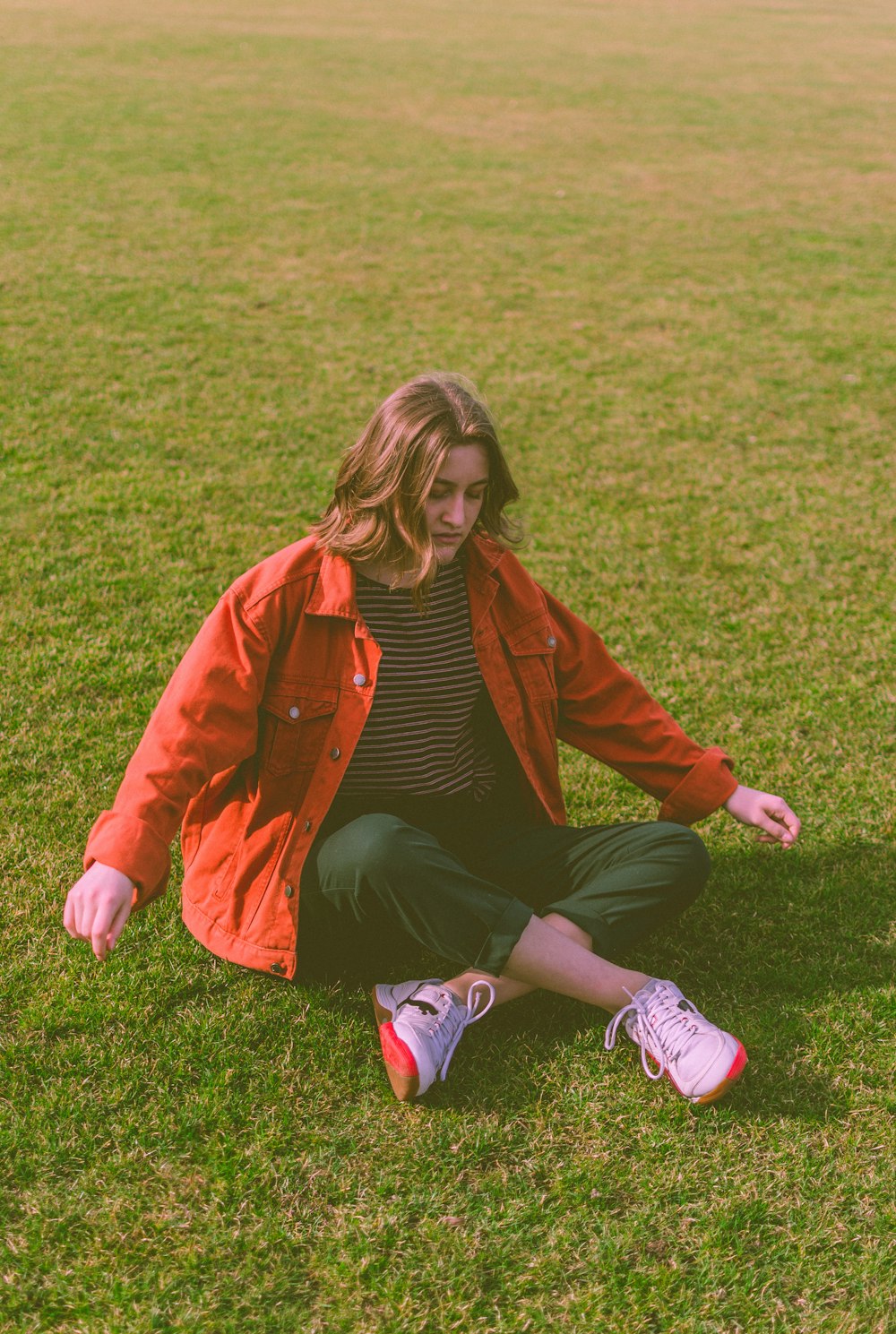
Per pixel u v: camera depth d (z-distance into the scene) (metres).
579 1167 2.20
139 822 2.14
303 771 2.40
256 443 5.86
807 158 15.20
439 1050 2.29
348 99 17.84
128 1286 1.94
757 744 3.62
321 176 12.88
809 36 28.23
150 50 21.34
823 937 2.81
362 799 2.47
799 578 4.75
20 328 7.45
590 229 11.26
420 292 8.93
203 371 6.91
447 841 2.54
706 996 2.62
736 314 8.74
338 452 5.81
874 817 3.29
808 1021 2.55
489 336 7.97
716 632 4.32
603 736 2.72
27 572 4.39
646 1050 2.38
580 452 6.07
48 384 6.49
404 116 16.78
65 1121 2.23
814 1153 2.25
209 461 5.59
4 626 4.00
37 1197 2.09
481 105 18.00
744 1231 2.09
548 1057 2.45
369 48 23.19
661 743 2.69
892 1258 2.05
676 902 2.46
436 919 2.24
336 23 26.89
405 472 2.19
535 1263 2.02
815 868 3.07
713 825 3.24
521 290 9.13
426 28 26.89
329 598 2.35
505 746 2.60
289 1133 2.24
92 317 7.77
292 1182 2.14
